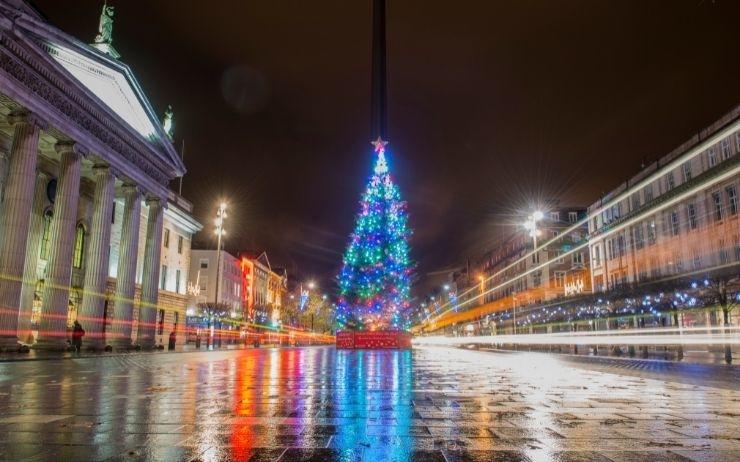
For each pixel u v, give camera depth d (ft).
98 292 113.60
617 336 134.92
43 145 111.96
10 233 87.30
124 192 132.57
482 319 352.69
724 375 52.13
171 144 148.36
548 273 236.43
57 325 99.35
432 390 33.86
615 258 183.11
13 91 86.17
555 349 161.38
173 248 188.24
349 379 42.16
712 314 122.62
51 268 100.22
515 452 16.34
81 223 132.77
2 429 19.92
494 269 338.34
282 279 399.44
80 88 102.37
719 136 127.13
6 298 85.51
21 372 52.16
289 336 304.71
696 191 136.36
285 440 18.02
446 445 17.35
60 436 18.54
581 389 35.24
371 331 125.18
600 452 16.38
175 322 188.03
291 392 32.32
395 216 121.90
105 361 75.61
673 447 17.12
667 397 30.68
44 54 91.15
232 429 19.98
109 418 22.40
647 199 162.81
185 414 23.53
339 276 127.44
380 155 127.54
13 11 85.05
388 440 18.11
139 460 15.15
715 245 129.39
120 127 119.55
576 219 244.63
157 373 49.42
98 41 122.72
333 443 17.58
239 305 282.15
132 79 123.03
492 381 41.24
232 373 49.19
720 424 21.38
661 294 108.06
